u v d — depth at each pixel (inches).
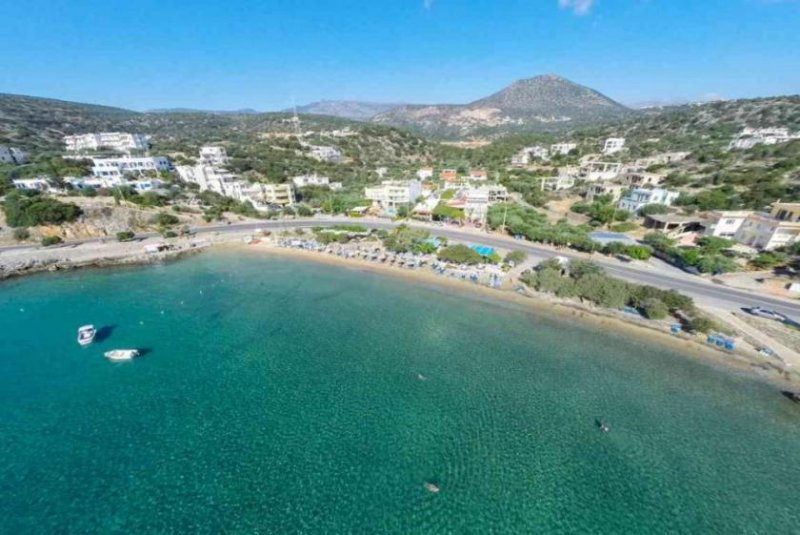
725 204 3786.9
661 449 1339.8
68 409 1529.3
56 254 3309.5
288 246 3683.6
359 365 1825.8
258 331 2145.7
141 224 4057.6
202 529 1078.4
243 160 7071.9
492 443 1365.7
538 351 1914.4
